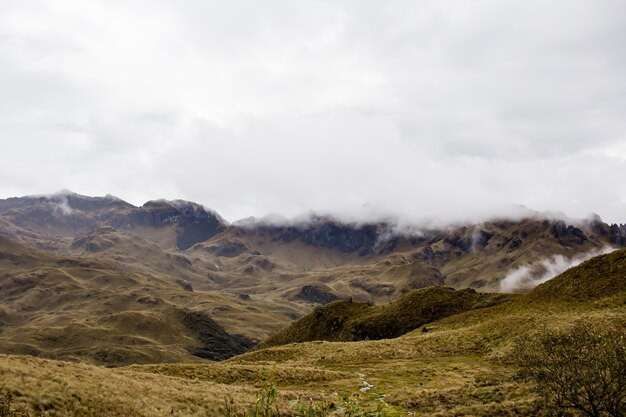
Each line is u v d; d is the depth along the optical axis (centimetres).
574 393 2242
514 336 6850
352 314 16288
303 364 7144
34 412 2380
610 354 2162
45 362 3531
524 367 2612
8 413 2039
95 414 2620
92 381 3212
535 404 3023
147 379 3997
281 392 3978
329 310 17138
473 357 6681
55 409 2516
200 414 3014
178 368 5534
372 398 4181
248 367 5825
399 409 3669
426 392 4166
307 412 976
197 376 5238
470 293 14800
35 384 2741
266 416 917
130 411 2794
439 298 14700
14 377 2786
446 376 5422
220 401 3369
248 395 3778
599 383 2161
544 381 2400
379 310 15612
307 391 4538
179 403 3195
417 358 7062
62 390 2792
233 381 5159
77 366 3678
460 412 3272
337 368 6500
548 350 2403
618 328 5259
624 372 2100
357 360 7219
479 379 4753
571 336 2386
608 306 6806
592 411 2241
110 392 3047
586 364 2220
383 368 6275
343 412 1002
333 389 4781
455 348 7325
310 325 16950
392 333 13512
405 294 15938
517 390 3597
